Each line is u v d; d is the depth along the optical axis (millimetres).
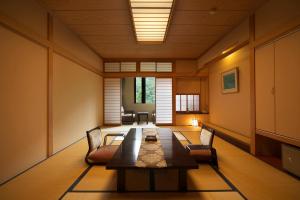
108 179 2512
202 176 2598
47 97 3434
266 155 3477
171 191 2189
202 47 6094
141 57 7441
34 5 3082
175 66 7566
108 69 7574
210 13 3695
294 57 2580
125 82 9945
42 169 2863
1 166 2393
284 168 2756
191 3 3365
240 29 4148
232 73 4984
